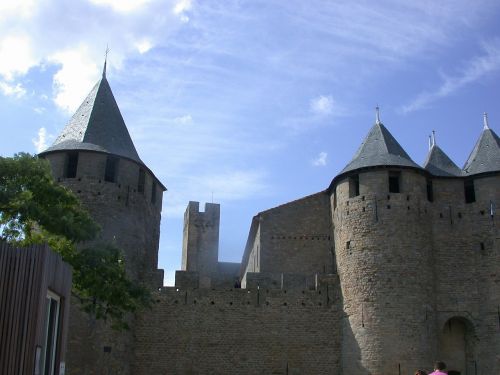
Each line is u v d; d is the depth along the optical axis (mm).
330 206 40656
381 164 36125
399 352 32875
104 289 24297
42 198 24016
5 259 13383
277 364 34906
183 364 34438
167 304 35281
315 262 39875
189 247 61000
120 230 34250
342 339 35219
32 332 13359
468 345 35406
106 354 31562
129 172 35781
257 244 42406
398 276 34281
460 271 36219
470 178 37969
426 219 36344
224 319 35406
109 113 37469
